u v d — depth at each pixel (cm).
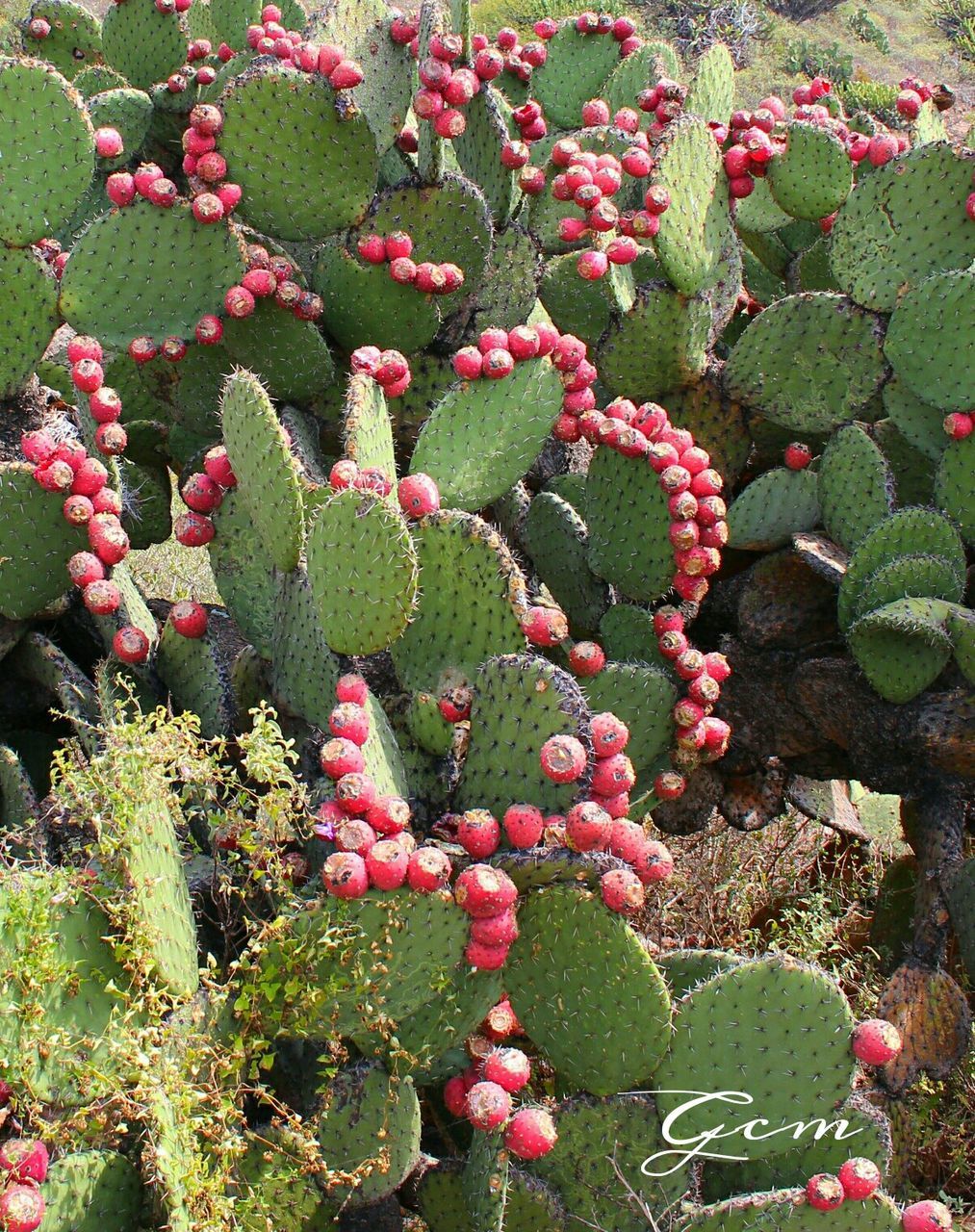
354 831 225
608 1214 237
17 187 338
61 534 330
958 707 344
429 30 348
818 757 384
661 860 232
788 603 377
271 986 229
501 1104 214
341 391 391
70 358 328
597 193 357
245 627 329
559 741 233
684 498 321
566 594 392
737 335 494
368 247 358
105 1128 214
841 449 375
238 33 588
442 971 229
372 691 317
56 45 621
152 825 233
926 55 2186
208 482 328
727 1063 234
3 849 272
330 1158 237
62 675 338
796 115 432
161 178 345
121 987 226
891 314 374
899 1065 315
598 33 521
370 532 255
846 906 389
